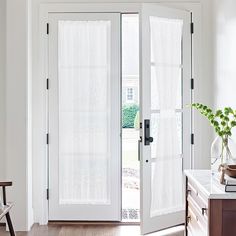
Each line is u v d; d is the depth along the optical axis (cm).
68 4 475
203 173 318
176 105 471
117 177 478
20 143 459
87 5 474
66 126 478
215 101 453
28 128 462
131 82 941
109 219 479
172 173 464
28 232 447
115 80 476
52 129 478
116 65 476
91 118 477
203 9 479
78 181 479
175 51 468
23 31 459
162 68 458
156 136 452
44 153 477
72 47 477
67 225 471
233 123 297
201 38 478
